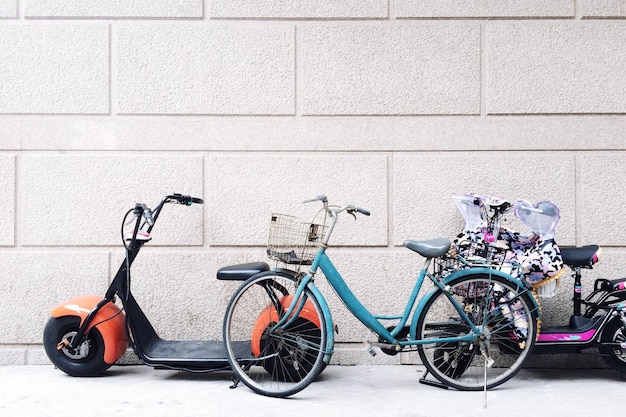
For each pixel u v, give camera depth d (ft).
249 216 14.24
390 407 10.62
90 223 14.24
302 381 11.21
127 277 12.42
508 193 14.16
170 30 14.35
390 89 14.26
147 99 14.34
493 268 12.13
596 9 14.20
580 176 14.16
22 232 14.24
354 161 14.24
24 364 14.06
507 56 14.25
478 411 10.39
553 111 14.16
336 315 14.08
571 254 12.68
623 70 14.14
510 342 12.34
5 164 14.30
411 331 11.85
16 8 14.37
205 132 14.30
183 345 13.03
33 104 14.34
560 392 11.65
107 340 12.45
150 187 14.26
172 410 10.43
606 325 12.21
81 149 14.32
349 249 14.17
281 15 14.34
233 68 14.34
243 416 10.09
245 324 14.03
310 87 14.30
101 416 10.10
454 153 14.20
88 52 14.37
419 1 14.25
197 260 14.16
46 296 14.16
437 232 14.15
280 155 14.26
